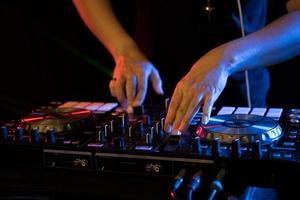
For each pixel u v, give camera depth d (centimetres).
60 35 233
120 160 95
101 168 96
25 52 225
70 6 228
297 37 121
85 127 110
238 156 88
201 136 98
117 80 130
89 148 97
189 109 102
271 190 93
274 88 220
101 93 242
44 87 233
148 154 92
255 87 155
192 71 109
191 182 86
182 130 102
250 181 87
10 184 100
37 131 103
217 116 107
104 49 237
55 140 103
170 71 158
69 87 240
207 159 89
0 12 216
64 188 97
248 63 116
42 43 231
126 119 113
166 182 92
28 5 221
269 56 119
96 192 95
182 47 153
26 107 215
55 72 237
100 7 154
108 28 150
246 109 118
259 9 152
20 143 102
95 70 241
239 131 96
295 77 216
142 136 103
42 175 101
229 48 112
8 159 103
